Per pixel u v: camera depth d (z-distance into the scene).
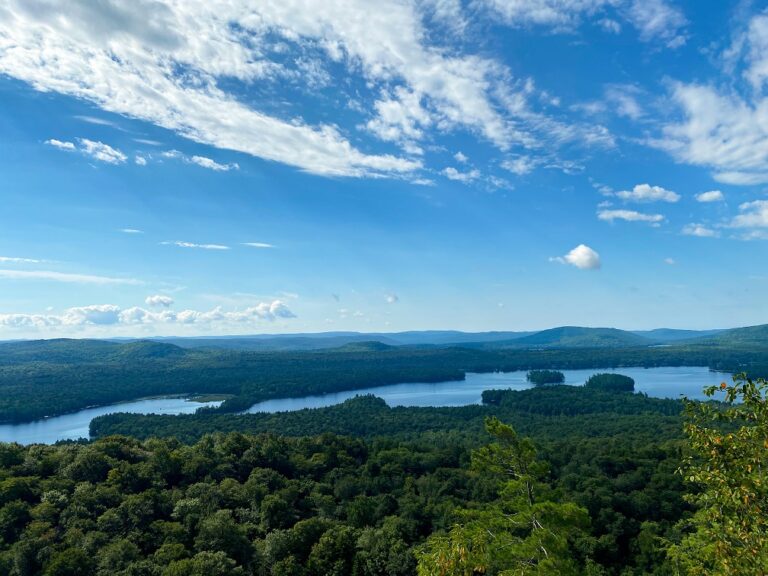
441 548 26.66
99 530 64.12
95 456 82.94
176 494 78.75
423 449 137.12
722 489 18.38
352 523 82.62
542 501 31.58
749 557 17.30
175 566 54.94
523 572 26.52
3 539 60.19
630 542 77.75
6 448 84.62
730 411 18.92
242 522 76.12
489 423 33.22
